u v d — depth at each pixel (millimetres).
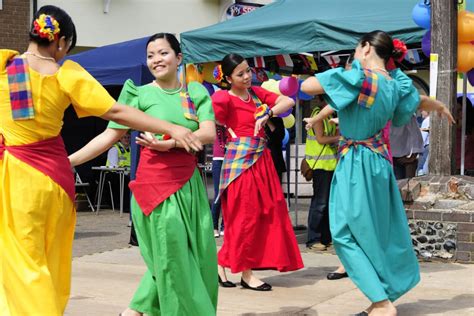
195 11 18781
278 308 6086
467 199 7973
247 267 6719
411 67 11055
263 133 6840
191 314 4660
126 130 4855
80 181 14078
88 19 17688
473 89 13938
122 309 6059
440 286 6773
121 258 8594
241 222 6672
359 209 5355
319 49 8867
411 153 10258
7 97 4066
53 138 4176
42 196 4066
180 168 4746
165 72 4801
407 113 5582
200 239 4809
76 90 4062
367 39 5574
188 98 4840
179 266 4656
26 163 4062
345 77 5258
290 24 9070
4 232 4082
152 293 5012
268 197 6762
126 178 13922
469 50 8117
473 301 6215
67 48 4266
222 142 7020
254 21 9883
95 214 13406
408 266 5570
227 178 6730
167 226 4660
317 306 6133
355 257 5336
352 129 5430
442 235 7914
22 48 16953
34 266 4008
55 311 3980
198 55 9758
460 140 10266
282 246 6770
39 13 4207
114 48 12461
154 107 4754
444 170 8234
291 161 16359
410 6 9453
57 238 4184
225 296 6555
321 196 8945
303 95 10984
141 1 18188
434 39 8141
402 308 5988
